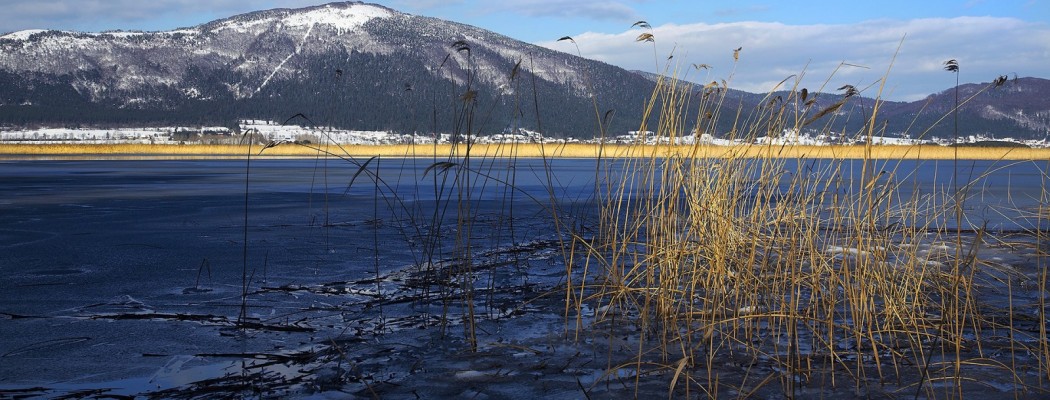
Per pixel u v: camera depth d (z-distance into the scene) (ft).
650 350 11.18
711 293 13.73
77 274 18.07
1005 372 10.44
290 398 9.36
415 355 11.26
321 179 71.31
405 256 21.17
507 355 11.27
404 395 9.49
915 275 14.48
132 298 15.31
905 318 12.82
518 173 84.02
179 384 9.93
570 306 14.64
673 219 13.75
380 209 36.78
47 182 63.72
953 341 11.84
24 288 16.29
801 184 13.50
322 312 14.14
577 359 11.09
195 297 15.43
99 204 39.73
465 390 9.68
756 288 12.96
